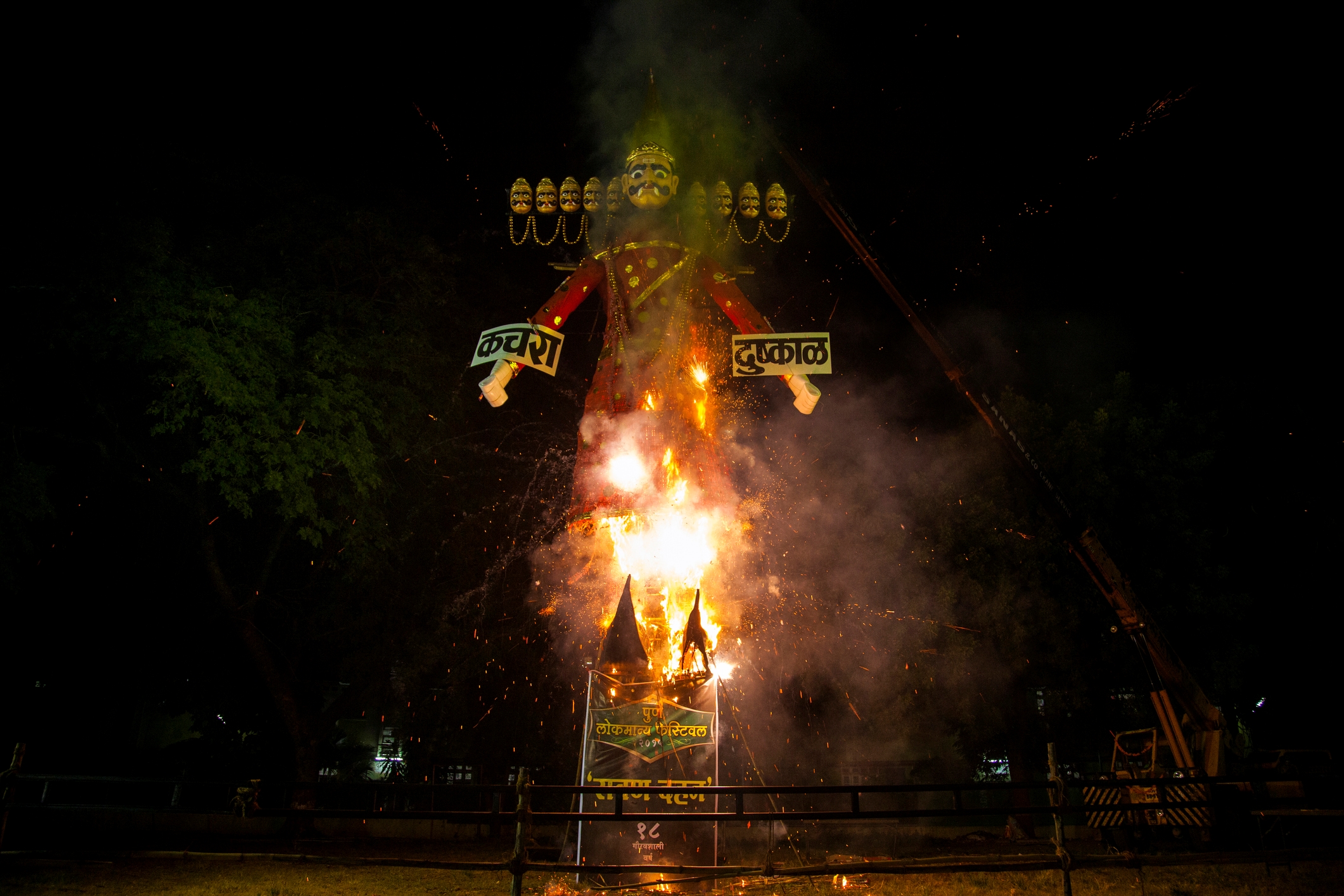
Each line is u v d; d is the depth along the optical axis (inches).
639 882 354.6
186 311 574.2
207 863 453.7
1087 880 390.0
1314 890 355.6
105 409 669.9
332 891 365.7
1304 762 482.9
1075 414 727.7
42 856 353.1
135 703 1014.4
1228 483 717.3
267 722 906.1
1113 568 467.8
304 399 611.8
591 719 374.6
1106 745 793.6
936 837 684.1
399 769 993.5
